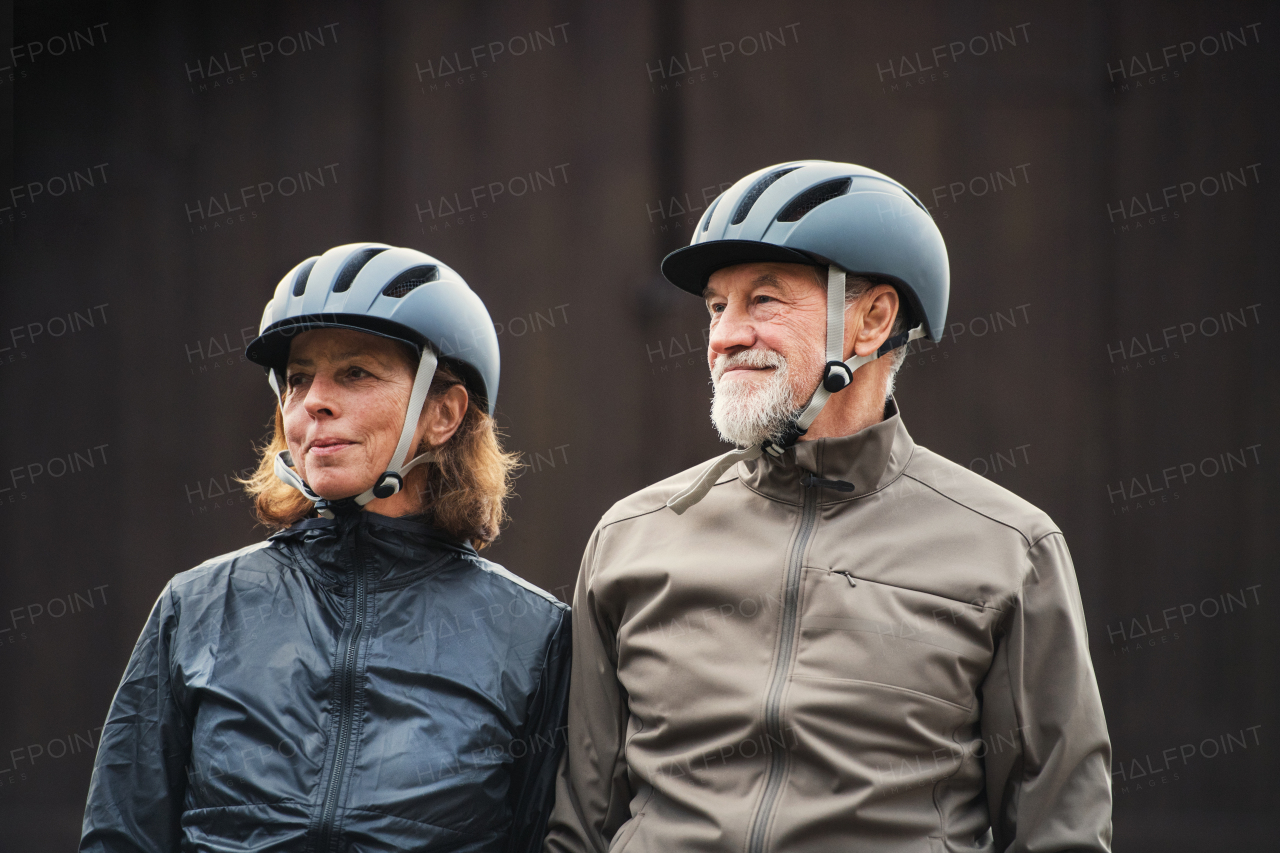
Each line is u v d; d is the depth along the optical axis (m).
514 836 9.16
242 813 8.16
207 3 27.23
